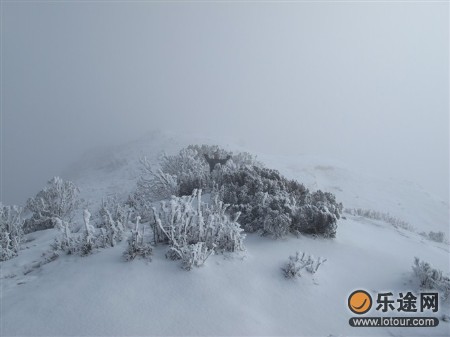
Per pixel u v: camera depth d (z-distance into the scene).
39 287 4.40
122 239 5.70
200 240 5.20
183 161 11.31
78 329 3.58
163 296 4.16
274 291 4.57
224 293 4.34
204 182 9.09
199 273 4.64
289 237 6.29
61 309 3.90
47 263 5.23
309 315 4.24
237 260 5.14
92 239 5.38
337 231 7.05
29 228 8.52
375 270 5.64
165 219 5.36
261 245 5.88
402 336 4.07
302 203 7.45
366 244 6.75
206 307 4.04
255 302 4.29
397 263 6.02
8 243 6.15
